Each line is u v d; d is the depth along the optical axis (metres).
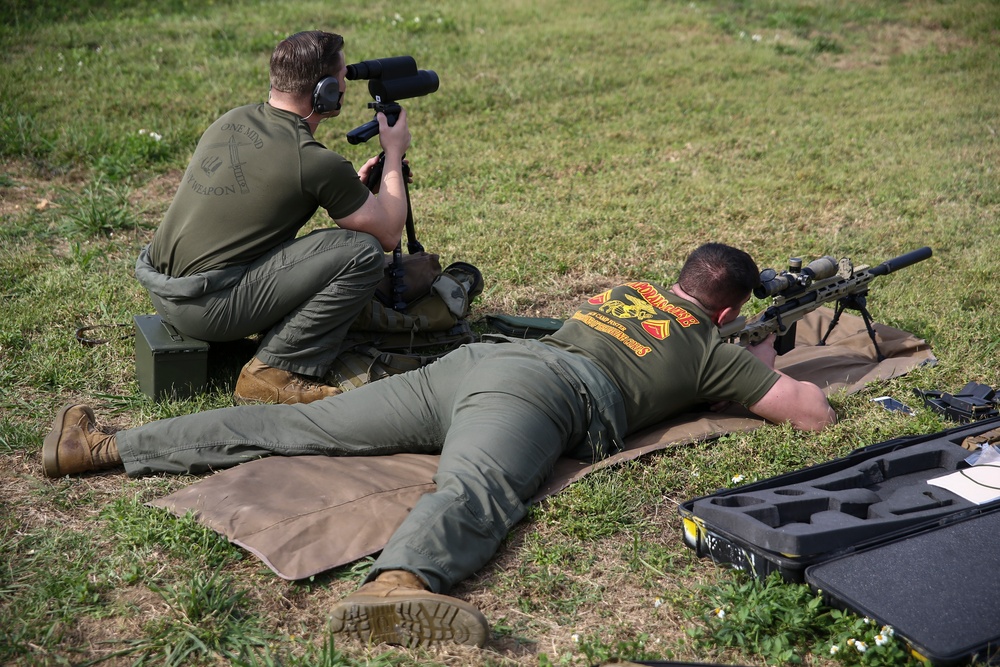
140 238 5.97
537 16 12.22
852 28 13.04
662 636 2.70
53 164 6.97
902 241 6.21
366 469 3.35
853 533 2.79
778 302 4.19
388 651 2.54
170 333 4.02
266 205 3.80
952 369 4.42
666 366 3.57
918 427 3.84
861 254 6.01
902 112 9.44
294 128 3.85
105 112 7.93
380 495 3.17
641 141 8.29
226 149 3.84
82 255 5.54
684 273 3.78
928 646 2.40
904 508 3.00
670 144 8.24
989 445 3.46
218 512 3.08
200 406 3.92
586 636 2.68
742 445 3.67
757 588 2.77
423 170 7.34
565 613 2.79
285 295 3.81
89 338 4.55
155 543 3.01
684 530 3.06
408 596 2.48
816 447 3.67
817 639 2.63
